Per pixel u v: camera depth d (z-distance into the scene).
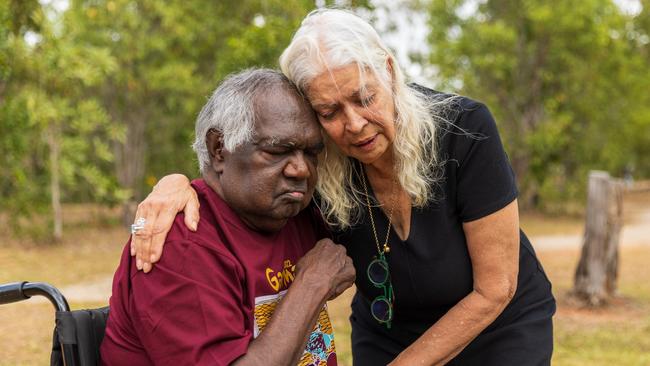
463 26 21.22
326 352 2.08
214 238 1.80
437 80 20.41
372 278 2.30
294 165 1.82
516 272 2.16
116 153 19.06
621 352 5.91
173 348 1.69
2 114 11.85
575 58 20.72
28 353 5.63
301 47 1.86
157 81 17.09
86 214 21.53
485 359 2.30
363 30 1.91
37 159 14.12
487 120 2.10
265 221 1.87
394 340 2.47
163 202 1.82
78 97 15.71
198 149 1.92
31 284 1.91
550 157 22.08
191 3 17.34
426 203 2.16
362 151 1.98
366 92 1.87
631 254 12.59
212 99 1.89
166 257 1.74
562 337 6.42
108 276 9.75
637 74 21.94
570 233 16.50
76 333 1.86
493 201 2.09
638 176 43.09
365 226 2.27
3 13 8.99
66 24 13.19
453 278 2.21
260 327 1.85
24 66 11.78
